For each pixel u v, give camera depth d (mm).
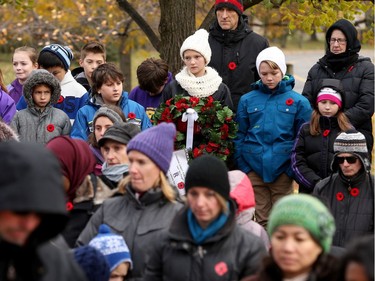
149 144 7930
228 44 12953
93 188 8586
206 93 11930
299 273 6348
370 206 9766
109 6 25734
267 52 11836
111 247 7547
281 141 11828
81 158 8352
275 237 6320
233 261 7086
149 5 26094
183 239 7102
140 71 12992
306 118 11820
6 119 12797
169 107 11758
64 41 26797
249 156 11922
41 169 5117
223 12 12852
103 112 10430
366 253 5035
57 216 5254
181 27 16359
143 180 7922
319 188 10047
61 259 5602
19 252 5246
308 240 6246
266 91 11984
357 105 12047
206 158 7199
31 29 27266
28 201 5023
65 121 12312
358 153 9742
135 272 7777
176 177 11141
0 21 29109
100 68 11938
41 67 13258
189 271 7082
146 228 7855
